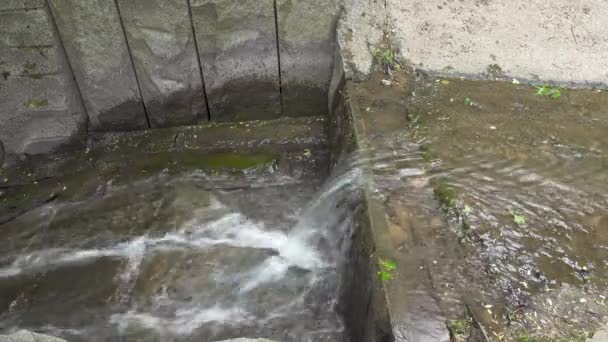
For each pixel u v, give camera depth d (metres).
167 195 3.91
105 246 3.62
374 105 3.68
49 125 3.99
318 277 3.39
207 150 4.18
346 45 3.95
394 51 4.01
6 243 3.66
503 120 3.60
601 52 4.08
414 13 4.19
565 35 4.14
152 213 3.80
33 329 3.19
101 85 3.97
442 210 2.99
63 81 3.79
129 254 3.57
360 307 2.83
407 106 3.69
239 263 3.50
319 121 4.31
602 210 3.05
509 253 2.79
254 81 4.14
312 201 3.75
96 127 4.23
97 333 3.16
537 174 3.24
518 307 2.53
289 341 3.07
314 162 4.08
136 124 4.25
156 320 3.21
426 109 3.66
